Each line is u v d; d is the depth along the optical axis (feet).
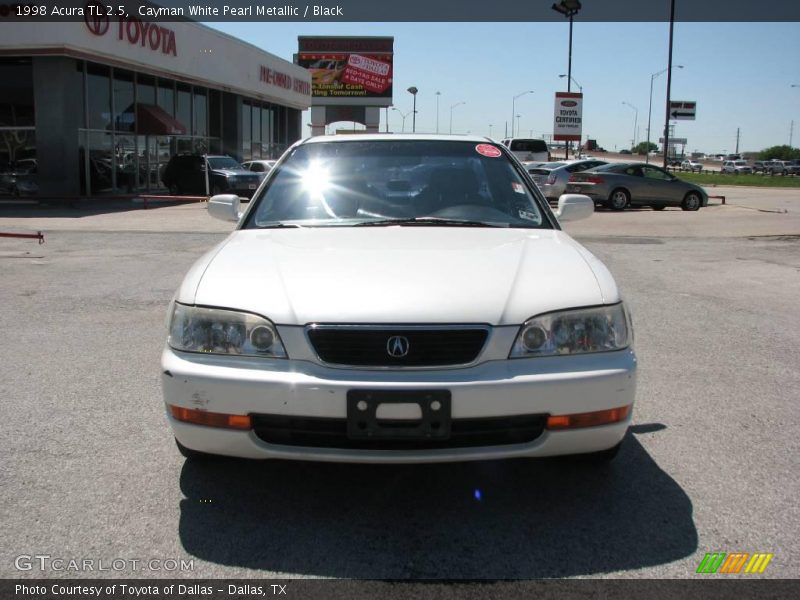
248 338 9.27
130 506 10.12
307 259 10.53
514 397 8.96
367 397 8.82
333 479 11.02
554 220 13.23
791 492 10.61
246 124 116.57
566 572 8.62
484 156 14.51
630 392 9.53
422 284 9.59
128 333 19.60
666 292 26.04
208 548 9.11
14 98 69.97
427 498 10.46
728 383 15.62
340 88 190.08
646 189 65.26
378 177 13.78
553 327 9.34
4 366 16.53
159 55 77.97
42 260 32.55
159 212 60.90
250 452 9.32
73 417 13.37
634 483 10.90
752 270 31.09
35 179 70.64
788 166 248.52
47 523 9.64
